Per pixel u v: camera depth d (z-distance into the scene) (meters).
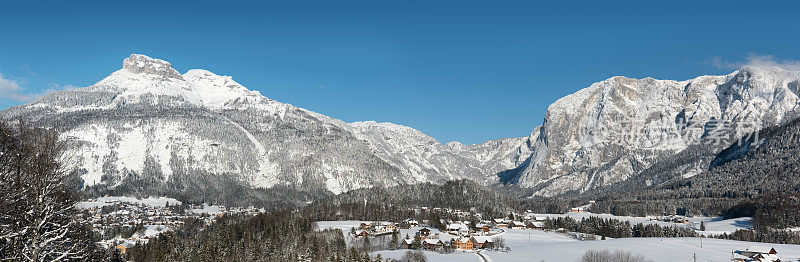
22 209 35.59
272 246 167.88
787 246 185.00
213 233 195.00
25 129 37.94
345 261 141.75
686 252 167.50
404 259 148.75
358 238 196.38
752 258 157.25
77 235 40.84
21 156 36.47
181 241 186.88
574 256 155.75
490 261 149.62
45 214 36.69
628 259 145.50
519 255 161.50
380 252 167.00
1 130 36.28
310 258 151.75
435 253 170.75
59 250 37.88
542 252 166.75
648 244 186.50
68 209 39.34
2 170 35.69
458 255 165.25
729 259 156.25
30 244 35.62
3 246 34.50
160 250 166.88
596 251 156.38
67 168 40.28
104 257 45.88
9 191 35.56
